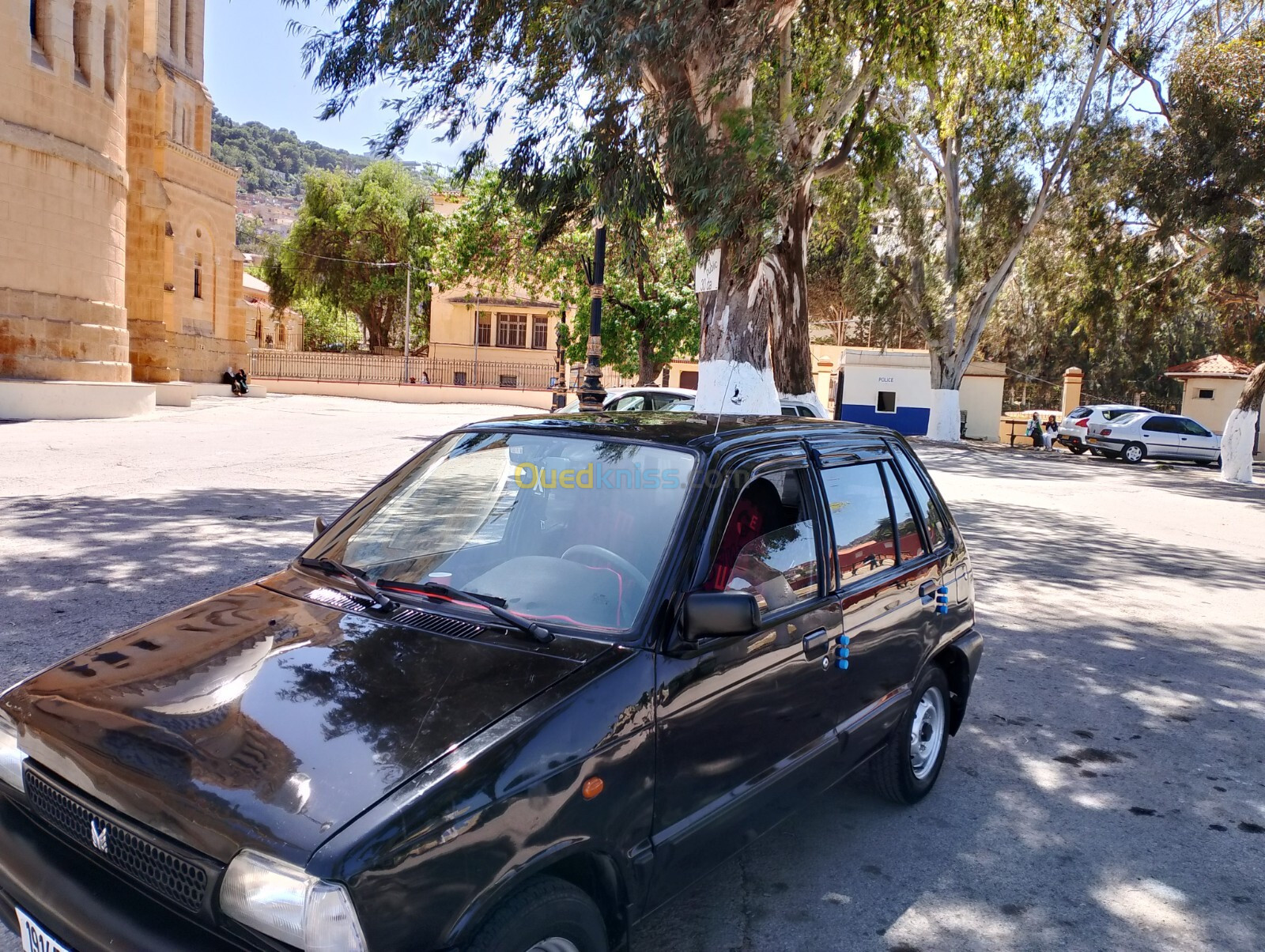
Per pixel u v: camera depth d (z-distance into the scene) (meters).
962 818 4.19
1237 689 6.32
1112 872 3.76
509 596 2.89
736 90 10.23
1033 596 9.03
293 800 2.00
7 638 5.55
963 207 32.53
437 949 1.96
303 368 47.25
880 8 12.27
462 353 48.06
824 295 39.97
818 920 3.31
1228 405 35.69
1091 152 27.62
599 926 2.35
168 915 2.06
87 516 9.48
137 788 2.12
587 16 8.77
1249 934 3.36
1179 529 14.21
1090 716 5.67
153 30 32.62
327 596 3.03
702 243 10.53
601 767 2.34
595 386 13.55
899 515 4.10
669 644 2.65
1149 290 30.33
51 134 22.45
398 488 3.66
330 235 50.97
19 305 21.84
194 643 2.74
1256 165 20.67
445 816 2.00
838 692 3.40
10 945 2.66
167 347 32.50
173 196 34.44
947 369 32.06
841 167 15.66
